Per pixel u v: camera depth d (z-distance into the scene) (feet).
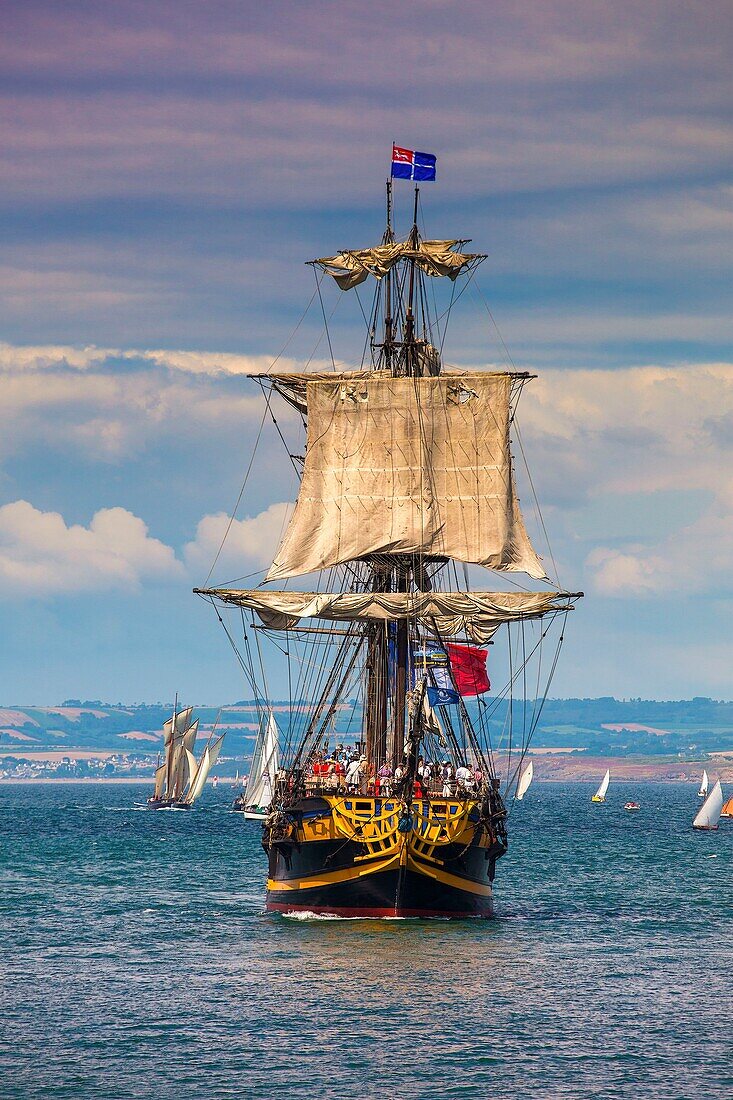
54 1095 641.81
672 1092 650.84
